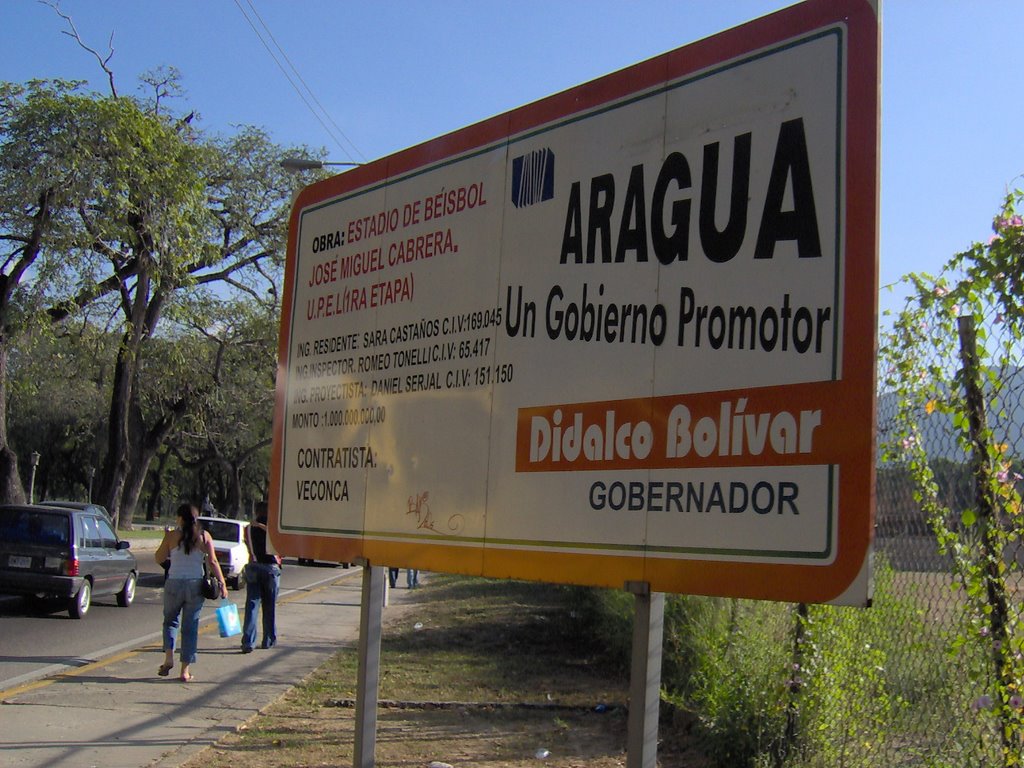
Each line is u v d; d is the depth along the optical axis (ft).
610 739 24.09
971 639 14.23
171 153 90.43
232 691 29.60
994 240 14.34
